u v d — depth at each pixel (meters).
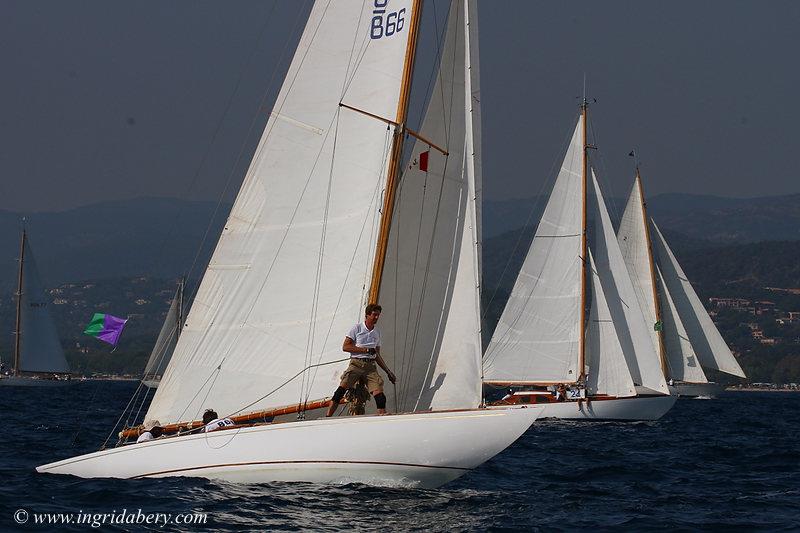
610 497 61.59
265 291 57.25
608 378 146.88
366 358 53.72
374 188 56.16
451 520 49.19
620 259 149.50
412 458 52.50
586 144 149.50
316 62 57.56
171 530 45.81
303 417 55.94
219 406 57.22
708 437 120.06
